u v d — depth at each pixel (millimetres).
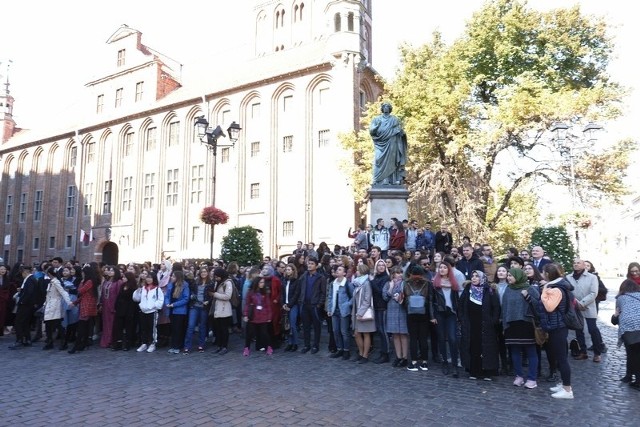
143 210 39344
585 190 22047
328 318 10797
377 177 15312
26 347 11883
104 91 45188
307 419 6004
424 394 7172
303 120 31656
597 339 9609
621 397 7023
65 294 11344
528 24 24078
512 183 24984
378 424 5832
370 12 45812
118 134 42062
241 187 34000
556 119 20438
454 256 11305
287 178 32094
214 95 36188
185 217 36344
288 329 12141
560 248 15961
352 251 13758
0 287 13617
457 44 25391
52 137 46781
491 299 8133
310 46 37719
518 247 24047
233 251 22312
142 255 38312
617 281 48344
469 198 22297
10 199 51031
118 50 45062
